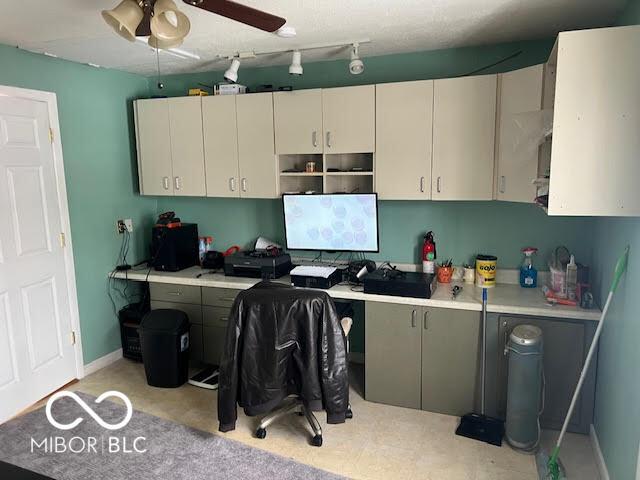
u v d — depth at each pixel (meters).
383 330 3.07
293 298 2.50
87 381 3.55
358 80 3.48
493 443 2.69
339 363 2.55
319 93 3.30
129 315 3.86
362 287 3.24
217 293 3.53
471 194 3.03
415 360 3.02
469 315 2.85
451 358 2.93
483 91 2.91
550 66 2.47
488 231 3.30
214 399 3.27
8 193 3.00
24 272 3.12
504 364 2.83
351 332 3.81
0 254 2.96
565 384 2.73
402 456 2.60
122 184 3.94
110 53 3.19
